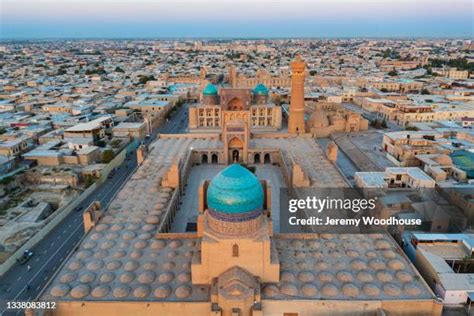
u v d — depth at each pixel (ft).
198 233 189.67
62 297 157.99
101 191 341.21
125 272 172.65
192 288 164.25
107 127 505.66
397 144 394.93
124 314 157.69
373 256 184.55
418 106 563.07
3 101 637.30
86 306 155.84
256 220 166.30
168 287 163.63
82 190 341.41
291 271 173.88
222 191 162.50
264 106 508.53
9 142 404.98
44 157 382.22
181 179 292.61
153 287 164.25
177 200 272.31
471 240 199.00
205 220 177.37
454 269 186.91
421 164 357.61
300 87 444.96
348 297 158.61
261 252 163.32
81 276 169.99
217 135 411.34
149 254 186.09
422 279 167.94
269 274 166.50
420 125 472.44
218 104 520.01
